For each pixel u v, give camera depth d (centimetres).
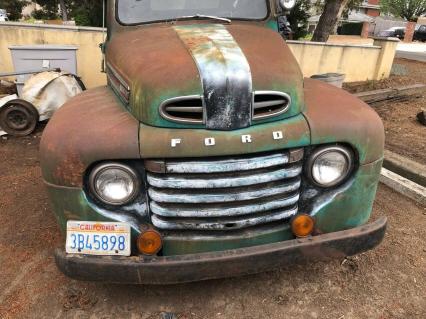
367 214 263
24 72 603
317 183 242
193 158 220
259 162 222
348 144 239
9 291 290
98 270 229
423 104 782
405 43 2967
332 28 1018
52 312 271
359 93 778
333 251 244
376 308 272
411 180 455
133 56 273
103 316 267
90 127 232
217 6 342
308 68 920
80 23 1427
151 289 288
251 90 226
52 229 359
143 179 229
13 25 758
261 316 266
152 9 338
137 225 235
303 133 229
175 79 228
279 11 345
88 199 231
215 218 232
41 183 443
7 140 573
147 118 228
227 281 295
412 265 312
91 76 787
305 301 278
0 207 396
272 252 233
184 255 230
